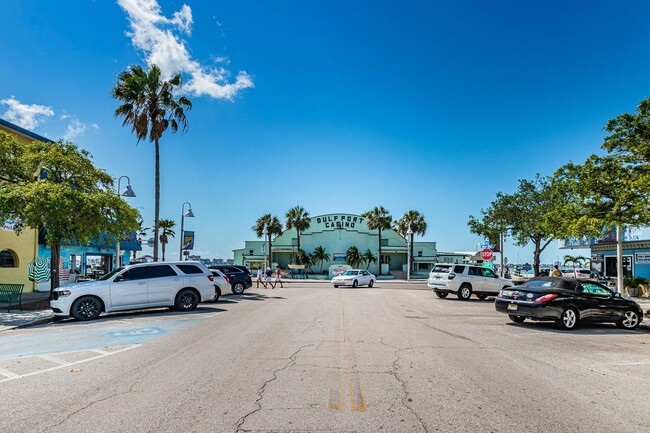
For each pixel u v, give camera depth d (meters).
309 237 78.38
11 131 23.27
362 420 5.16
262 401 5.82
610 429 4.94
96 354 8.84
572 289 13.23
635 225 15.87
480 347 9.74
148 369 7.55
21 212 15.05
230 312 16.53
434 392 6.25
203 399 5.90
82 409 5.52
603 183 15.45
